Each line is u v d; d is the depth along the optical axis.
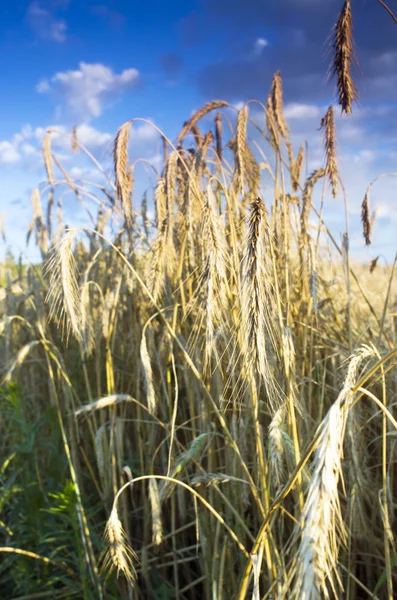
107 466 0.58
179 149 0.69
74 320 0.42
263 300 0.29
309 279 0.57
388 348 0.62
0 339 0.86
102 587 0.52
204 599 0.53
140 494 0.66
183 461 0.44
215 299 0.35
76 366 0.77
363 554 0.49
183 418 0.66
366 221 0.65
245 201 0.60
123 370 0.72
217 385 0.49
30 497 0.59
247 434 0.52
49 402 0.79
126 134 0.52
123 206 0.55
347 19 0.44
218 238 0.35
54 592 0.52
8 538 0.61
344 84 0.44
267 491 0.38
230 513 0.49
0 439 0.77
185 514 0.57
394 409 0.57
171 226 0.59
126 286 0.69
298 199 0.70
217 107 0.70
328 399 0.60
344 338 0.71
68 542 0.60
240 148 0.57
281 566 0.36
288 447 0.36
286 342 0.35
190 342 0.55
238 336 0.36
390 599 0.36
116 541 0.34
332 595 0.44
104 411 0.65
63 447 0.64
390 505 0.45
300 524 0.20
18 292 0.86
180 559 0.60
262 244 0.29
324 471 0.19
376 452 0.60
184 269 0.62
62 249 0.41
